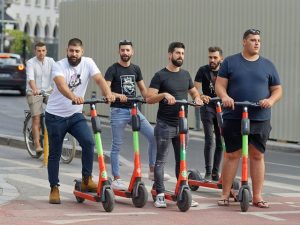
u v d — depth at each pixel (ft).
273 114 82.48
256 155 41.70
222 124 41.75
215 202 43.04
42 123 60.70
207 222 36.83
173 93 41.60
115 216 37.93
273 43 82.74
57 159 41.42
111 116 47.09
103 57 110.01
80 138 41.11
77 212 38.88
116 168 46.80
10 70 136.36
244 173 40.11
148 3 101.71
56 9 405.59
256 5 84.89
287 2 81.15
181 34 96.17
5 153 65.51
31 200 42.19
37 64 58.85
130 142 78.07
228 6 88.94
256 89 41.09
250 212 39.88
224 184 42.04
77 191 41.65
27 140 62.75
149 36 101.55
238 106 40.98
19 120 97.04
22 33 279.69
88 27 113.70
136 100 41.14
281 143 80.18
